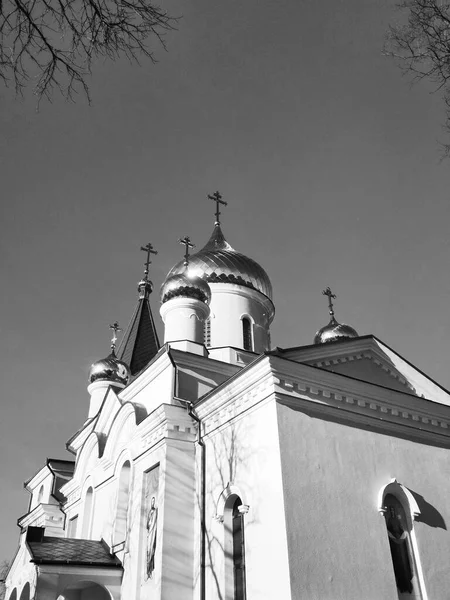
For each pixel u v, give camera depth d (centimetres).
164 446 1566
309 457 1307
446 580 1363
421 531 1394
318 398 1405
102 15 560
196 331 2061
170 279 2150
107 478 1938
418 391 1822
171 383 1731
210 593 1363
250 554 1262
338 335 2702
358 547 1257
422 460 1513
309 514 1228
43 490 2791
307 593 1131
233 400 1480
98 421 2206
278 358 1361
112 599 1558
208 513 1460
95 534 1916
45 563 1506
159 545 1440
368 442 1433
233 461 1423
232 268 2594
